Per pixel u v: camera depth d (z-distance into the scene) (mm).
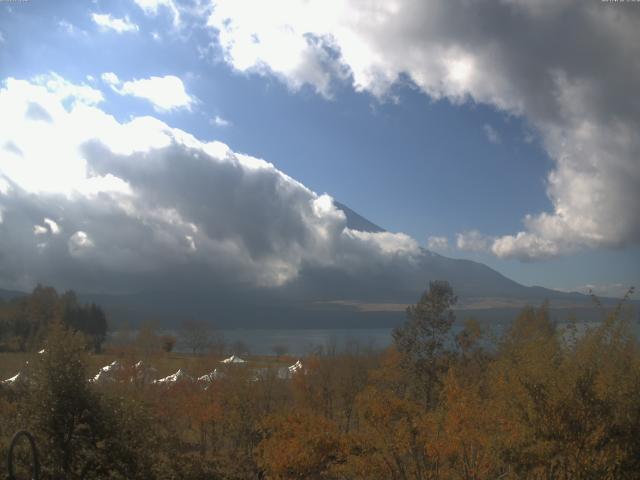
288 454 25000
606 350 14555
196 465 22172
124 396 20734
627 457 13367
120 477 19016
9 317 64500
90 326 71438
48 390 18641
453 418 17156
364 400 19875
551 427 13570
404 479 18438
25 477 17328
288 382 45062
